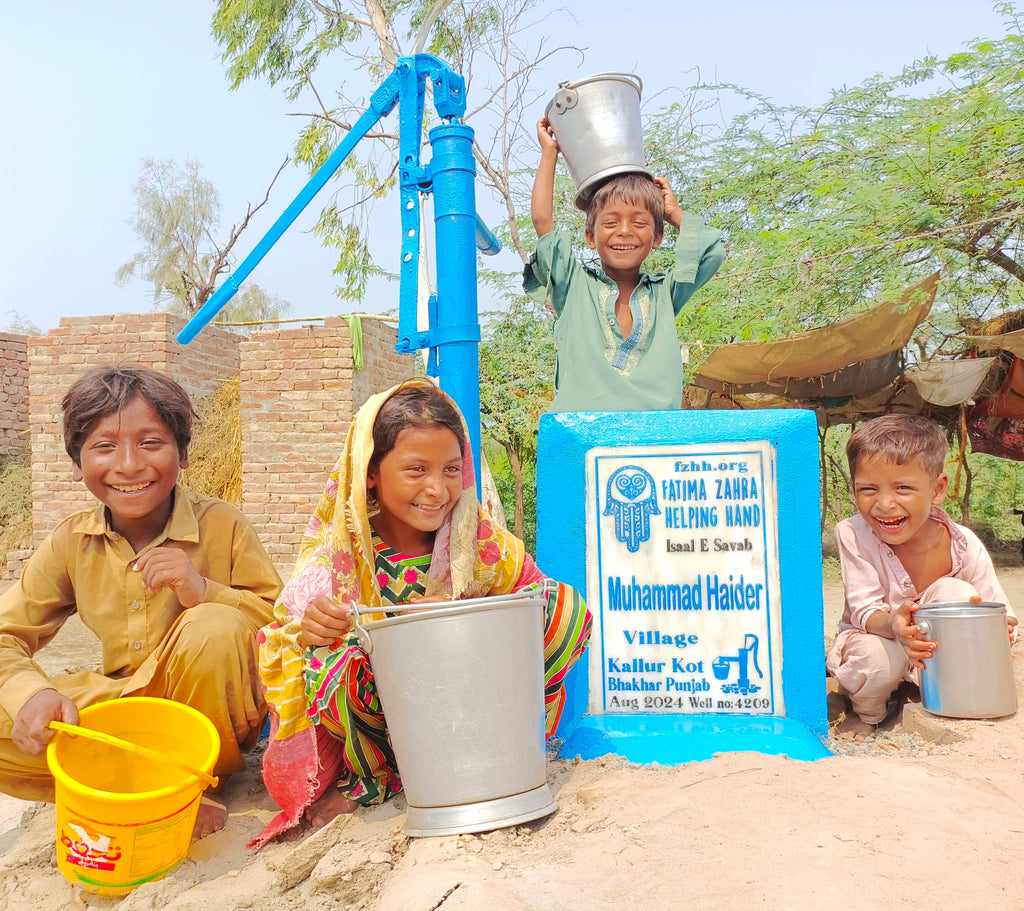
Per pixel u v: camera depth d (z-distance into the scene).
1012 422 11.98
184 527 3.18
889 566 3.51
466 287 3.71
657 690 3.38
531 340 14.05
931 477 3.38
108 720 2.74
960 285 10.71
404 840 2.38
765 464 3.43
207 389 14.75
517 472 14.09
